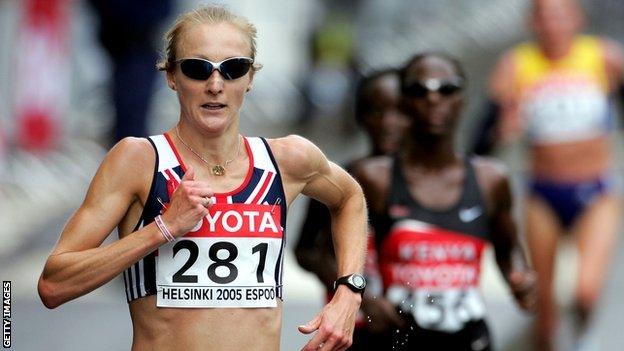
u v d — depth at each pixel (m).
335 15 73.50
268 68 77.19
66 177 51.69
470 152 30.80
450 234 21.12
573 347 29.70
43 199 49.12
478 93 70.06
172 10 36.56
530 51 31.45
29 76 51.75
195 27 14.27
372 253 21.31
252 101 74.31
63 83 53.41
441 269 21.06
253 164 14.55
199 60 14.13
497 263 22.28
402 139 22.58
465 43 77.94
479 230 21.30
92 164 54.78
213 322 14.16
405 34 78.88
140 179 14.19
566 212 30.81
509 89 31.25
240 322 14.23
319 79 72.62
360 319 20.03
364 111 23.41
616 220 30.77
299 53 77.81
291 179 14.88
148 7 35.88
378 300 19.78
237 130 14.60
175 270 14.13
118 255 13.69
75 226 14.01
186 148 14.41
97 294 35.66
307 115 72.94
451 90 21.16
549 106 31.14
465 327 20.97
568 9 31.11
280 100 75.12
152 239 13.70
